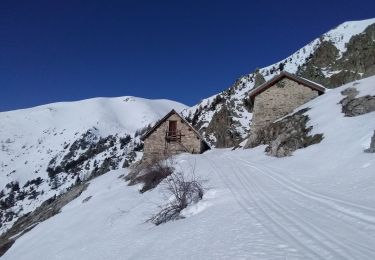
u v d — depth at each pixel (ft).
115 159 384.88
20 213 388.37
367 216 33.76
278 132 108.99
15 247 100.22
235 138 188.96
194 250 35.17
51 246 75.97
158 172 98.89
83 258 53.21
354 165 58.23
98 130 655.35
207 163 102.22
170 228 49.06
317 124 91.50
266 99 131.85
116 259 44.04
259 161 90.74
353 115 85.35
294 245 29.12
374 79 101.55
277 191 52.95
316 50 291.17
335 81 212.84
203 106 314.35
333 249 26.89
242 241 32.99
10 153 627.87
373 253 25.23
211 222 43.52
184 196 57.47
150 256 38.70
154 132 153.17
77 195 140.26
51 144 633.61
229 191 57.57
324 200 43.01
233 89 294.05
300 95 129.29
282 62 340.18
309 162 71.20
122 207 83.92
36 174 517.55
